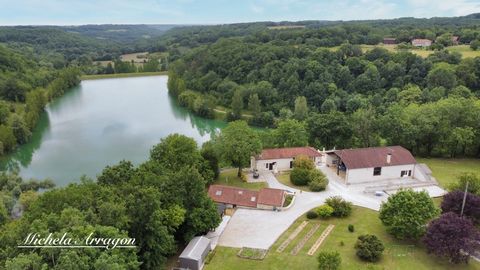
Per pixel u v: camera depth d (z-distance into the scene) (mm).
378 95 118250
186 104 149250
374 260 41750
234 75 160375
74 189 40875
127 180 49375
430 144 80688
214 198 57375
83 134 110125
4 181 68688
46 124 121562
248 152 65500
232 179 67875
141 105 154000
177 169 57875
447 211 46906
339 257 39031
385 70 131000
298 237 47562
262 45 172250
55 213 34875
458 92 107812
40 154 92875
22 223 33969
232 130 67500
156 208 38500
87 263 28281
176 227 43219
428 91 111875
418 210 43969
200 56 195875
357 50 146500
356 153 65562
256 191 57469
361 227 49812
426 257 42719
